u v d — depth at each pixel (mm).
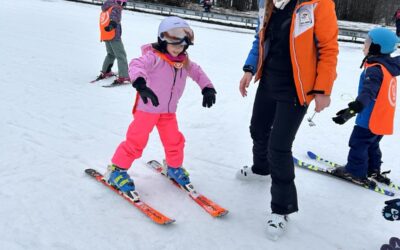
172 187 3279
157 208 2967
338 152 4535
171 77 2881
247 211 3025
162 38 2754
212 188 3350
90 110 5172
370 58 3350
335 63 2453
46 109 5023
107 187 3182
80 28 12641
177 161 3223
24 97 5438
